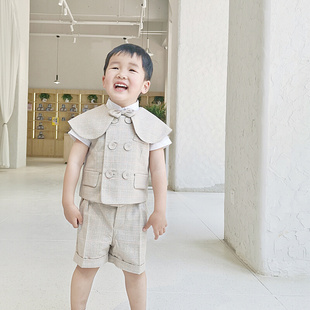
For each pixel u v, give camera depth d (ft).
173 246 7.96
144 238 3.80
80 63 49.39
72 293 3.84
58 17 39.01
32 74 49.37
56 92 49.21
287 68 6.37
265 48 6.33
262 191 6.30
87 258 3.66
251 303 5.05
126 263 3.75
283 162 6.34
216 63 18.54
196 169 18.37
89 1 37.86
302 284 5.90
